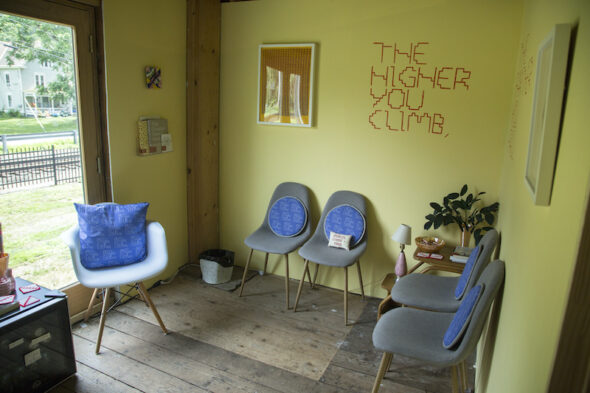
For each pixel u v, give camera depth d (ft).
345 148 10.81
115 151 9.49
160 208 11.08
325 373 7.98
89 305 9.17
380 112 10.27
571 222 3.10
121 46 9.30
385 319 7.02
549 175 3.82
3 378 6.64
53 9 7.97
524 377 4.07
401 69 9.88
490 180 9.59
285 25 10.91
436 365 6.03
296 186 11.44
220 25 11.71
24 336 6.82
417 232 10.48
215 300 10.66
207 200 12.34
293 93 11.05
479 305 5.61
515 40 8.85
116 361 8.12
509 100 9.11
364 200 10.69
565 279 3.09
